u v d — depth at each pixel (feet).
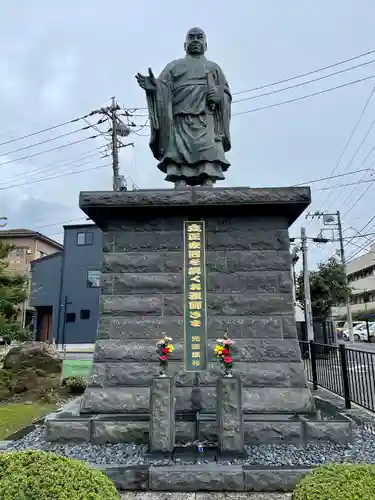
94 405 19.48
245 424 18.06
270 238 21.30
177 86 24.16
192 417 18.70
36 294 97.66
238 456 15.98
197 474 14.57
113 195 20.83
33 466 8.39
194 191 20.89
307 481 8.80
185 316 20.52
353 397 25.96
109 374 19.88
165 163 24.21
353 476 8.68
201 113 23.90
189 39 24.71
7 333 45.14
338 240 94.43
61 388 37.58
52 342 91.04
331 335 60.34
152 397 16.76
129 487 14.53
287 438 17.88
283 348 19.98
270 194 20.67
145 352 20.10
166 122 23.72
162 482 14.53
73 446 17.90
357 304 173.58
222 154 23.99
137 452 16.84
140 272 21.11
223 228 21.45
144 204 20.79
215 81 24.31
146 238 21.47
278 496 14.03
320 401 23.80
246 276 20.89
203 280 20.90
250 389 19.43
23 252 118.32
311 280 80.94
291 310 20.48
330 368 30.35
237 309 20.53
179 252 21.27
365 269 170.91
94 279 95.50
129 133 78.54
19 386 37.50
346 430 17.90
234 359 19.86
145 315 20.58
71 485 8.04
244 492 14.39
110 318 20.59
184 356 20.06
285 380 19.57
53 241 126.00
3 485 7.84
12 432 23.58
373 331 112.47
